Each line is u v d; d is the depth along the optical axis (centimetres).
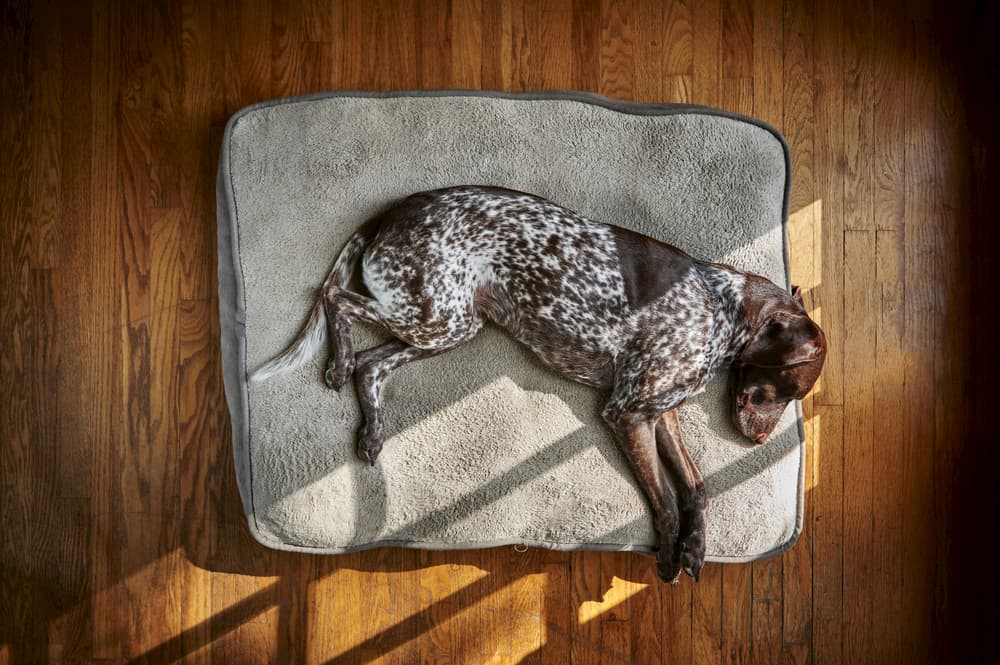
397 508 185
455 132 190
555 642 201
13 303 200
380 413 182
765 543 189
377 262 174
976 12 203
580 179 190
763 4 204
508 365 185
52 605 198
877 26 204
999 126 203
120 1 203
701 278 178
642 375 173
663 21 204
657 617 201
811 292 205
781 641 202
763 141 192
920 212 203
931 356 206
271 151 188
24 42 202
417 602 200
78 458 199
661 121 192
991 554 204
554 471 185
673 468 185
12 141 202
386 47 204
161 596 198
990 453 205
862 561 204
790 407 191
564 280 171
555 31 206
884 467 204
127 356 200
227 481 199
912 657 203
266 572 199
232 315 187
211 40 203
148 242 201
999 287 205
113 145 202
